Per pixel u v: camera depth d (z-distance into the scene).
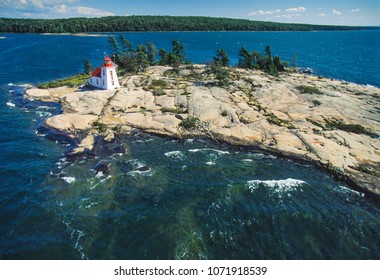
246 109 60.62
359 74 125.88
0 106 66.38
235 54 187.38
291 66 139.88
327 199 36.72
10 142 49.06
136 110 60.22
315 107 62.34
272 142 48.56
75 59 143.75
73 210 33.16
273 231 31.02
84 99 65.62
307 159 44.25
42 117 60.06
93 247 28.14
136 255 27.34
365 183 38.81
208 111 58.75
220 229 30.83
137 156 45.53
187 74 91.12
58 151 46.59
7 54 151.25
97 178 39.25
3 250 27.59
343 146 47.28
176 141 51.00
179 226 30.86
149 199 35.38
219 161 44.84
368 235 31.02
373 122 56.03
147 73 93.00
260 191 37.69
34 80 95.38
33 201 34.50
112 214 32.66
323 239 30.22
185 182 39.06
